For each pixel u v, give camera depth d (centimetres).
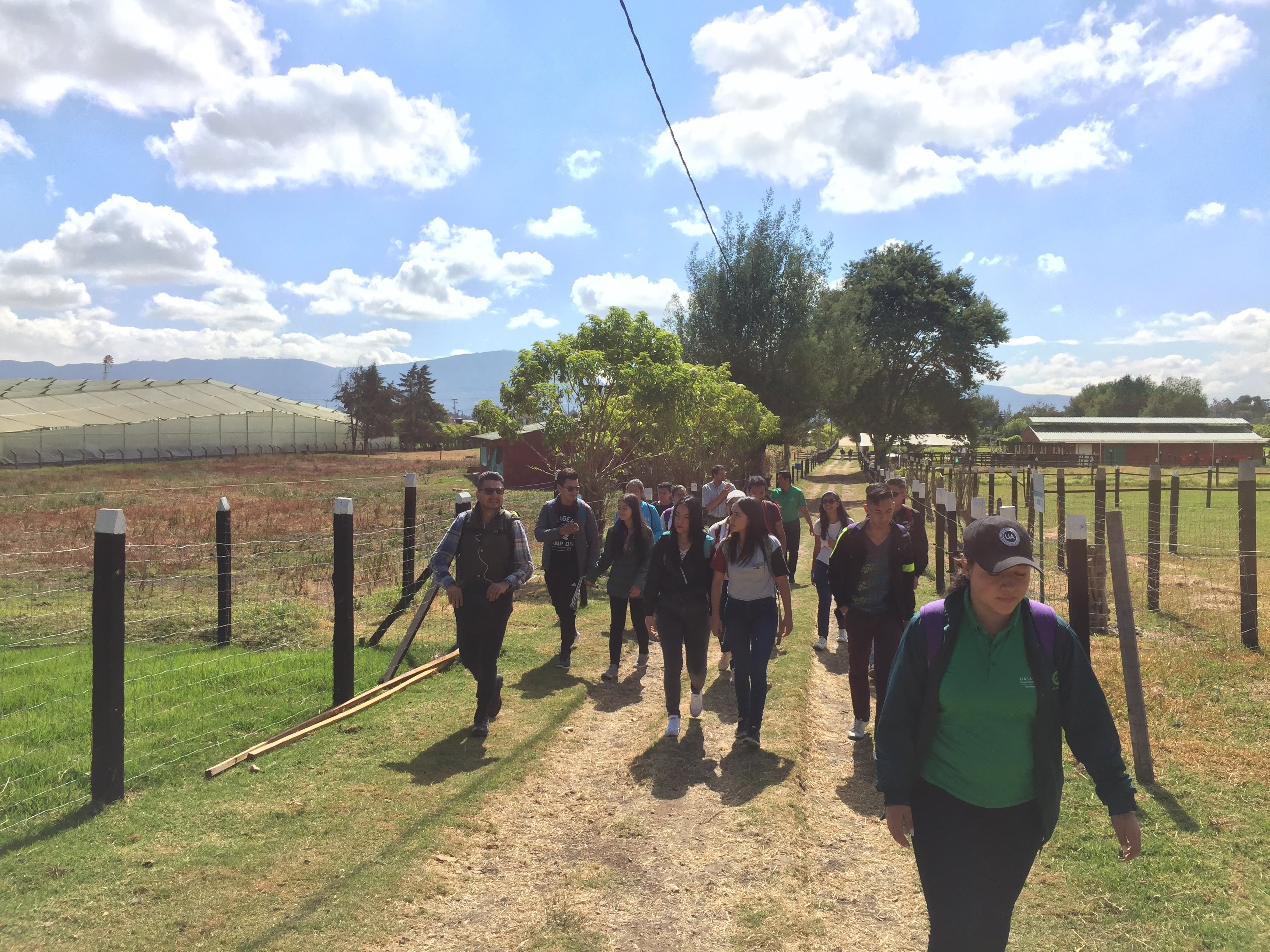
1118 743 248
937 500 1246
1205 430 8206
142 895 352
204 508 2239
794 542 1150
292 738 555
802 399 3597
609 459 1540
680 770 533
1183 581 1170
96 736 442
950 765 254
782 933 343
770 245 3544
